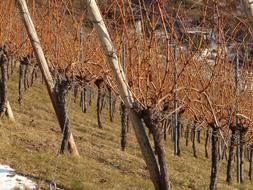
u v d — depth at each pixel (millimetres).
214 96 22047
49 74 22516
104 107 56469
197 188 25250
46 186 15727
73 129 36062
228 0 13938
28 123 30844
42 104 43938
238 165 33656
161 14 13469
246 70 21281
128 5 14055
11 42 35188
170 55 14742
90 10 13242
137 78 13727
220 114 22641
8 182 15133
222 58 17094
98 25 13273
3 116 28234
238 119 25406
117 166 24516
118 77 13438
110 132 40875
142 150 13828
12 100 41875
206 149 44562
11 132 24750
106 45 13320
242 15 13602
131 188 19094
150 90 14336
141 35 14375
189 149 45625
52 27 25016
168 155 35188
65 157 21562
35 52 22141
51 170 18203
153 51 15047
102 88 40750
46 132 28938
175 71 15117
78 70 27406
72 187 16656
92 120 45438
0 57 29969
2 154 18688
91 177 19203
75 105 50656
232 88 21719
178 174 27719
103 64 27828
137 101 13688
